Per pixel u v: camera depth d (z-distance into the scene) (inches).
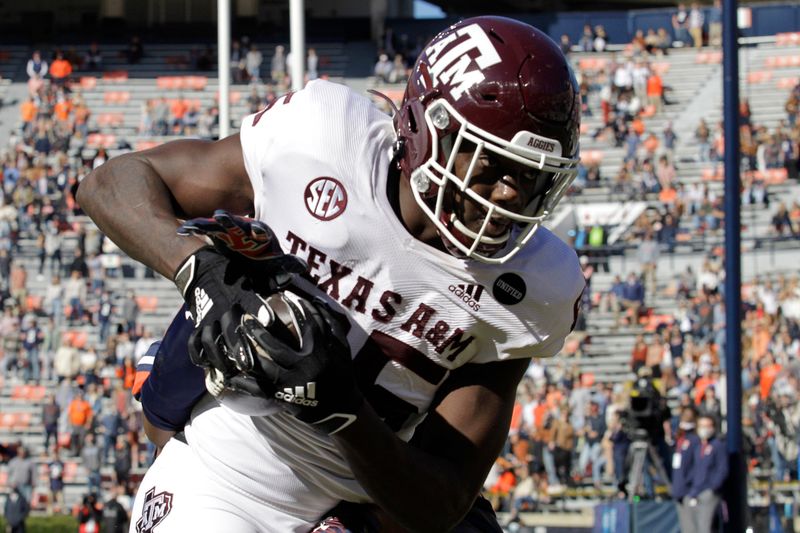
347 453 88.6
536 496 525.7
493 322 100.8
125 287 728.3
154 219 94.0
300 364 81.0
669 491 410.9
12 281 736.3
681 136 858.8
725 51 301.9
